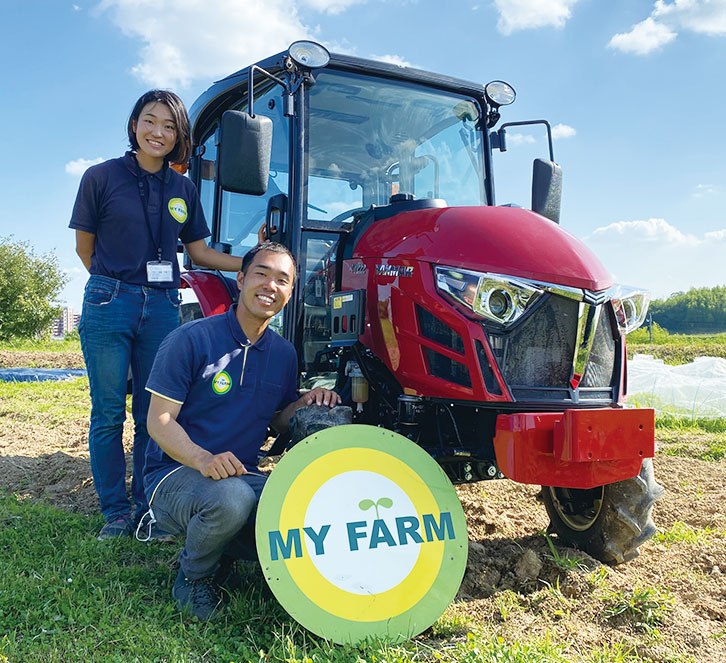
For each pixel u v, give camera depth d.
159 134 3.25
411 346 2.88
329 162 3.47
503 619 2.41
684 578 2.81
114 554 2.92
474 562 2.97
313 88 3.49
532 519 3.60
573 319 2.72
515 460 2.45
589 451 2.42
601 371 2.84
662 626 2.39
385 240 3.10
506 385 2.63
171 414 2.49
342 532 2.33
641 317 2.97
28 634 2.14
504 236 2.76
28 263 27.20
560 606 2.53
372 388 3.10
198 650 2.10
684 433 6.16
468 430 2.90
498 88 3.90
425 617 2.28
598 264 2.83
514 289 2.65
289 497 2.32
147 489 2.60
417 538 2.42
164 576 2.69
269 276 2.58
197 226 3.60
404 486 2.49
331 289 3.38
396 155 3.65
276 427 2.91
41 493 4.08
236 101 4.09
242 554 2.61
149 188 3.36
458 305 2.71
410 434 2.95
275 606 2.39
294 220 3.30
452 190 3.81
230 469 2.36
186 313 4.33
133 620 2.24
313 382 3.40
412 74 3.69
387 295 2.98
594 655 2.12
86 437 5.80
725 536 3.34
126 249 3.33
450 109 3.85
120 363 3.35
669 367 8.72
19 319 26.14
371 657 2.02
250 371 2.64
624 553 2.92
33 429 6.20
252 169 2.95
